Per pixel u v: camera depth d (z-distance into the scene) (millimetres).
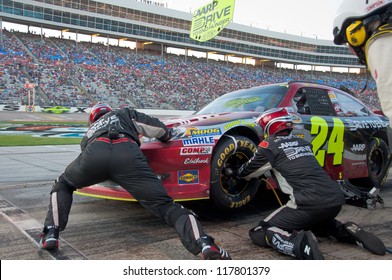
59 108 32219
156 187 2465
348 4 1621
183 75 49969
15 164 6957
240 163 3350
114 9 49250
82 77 40469
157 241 2779
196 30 21469
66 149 9797
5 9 41812
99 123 2641
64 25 46062
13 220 3230
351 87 63312
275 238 2484
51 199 2578
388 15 1487
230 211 3604
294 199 2566
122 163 2443
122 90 40875
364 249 2662
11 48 40312
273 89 4043
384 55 1450
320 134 3807
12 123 20625
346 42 1674
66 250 2566
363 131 4410
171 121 3383
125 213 3520
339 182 3975
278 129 2680
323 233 2902
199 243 2203
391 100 1430
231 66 60156
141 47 56562
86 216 3418
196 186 3064
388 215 3611
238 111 3881
